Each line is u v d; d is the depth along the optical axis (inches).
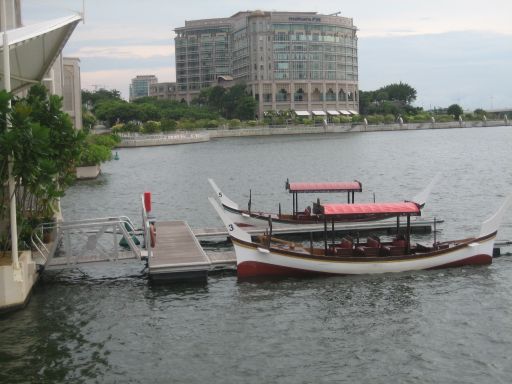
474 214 1872.5
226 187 2726.4
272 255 1157.7
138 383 740.7
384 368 776.9
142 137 6289.4
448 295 1055.6
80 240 1477.6
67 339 874.8
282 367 780.6
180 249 1269.7
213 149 5497.1
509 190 2427.4
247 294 1076.5
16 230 978.7
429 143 5876.0
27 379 751.7
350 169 3486.7
